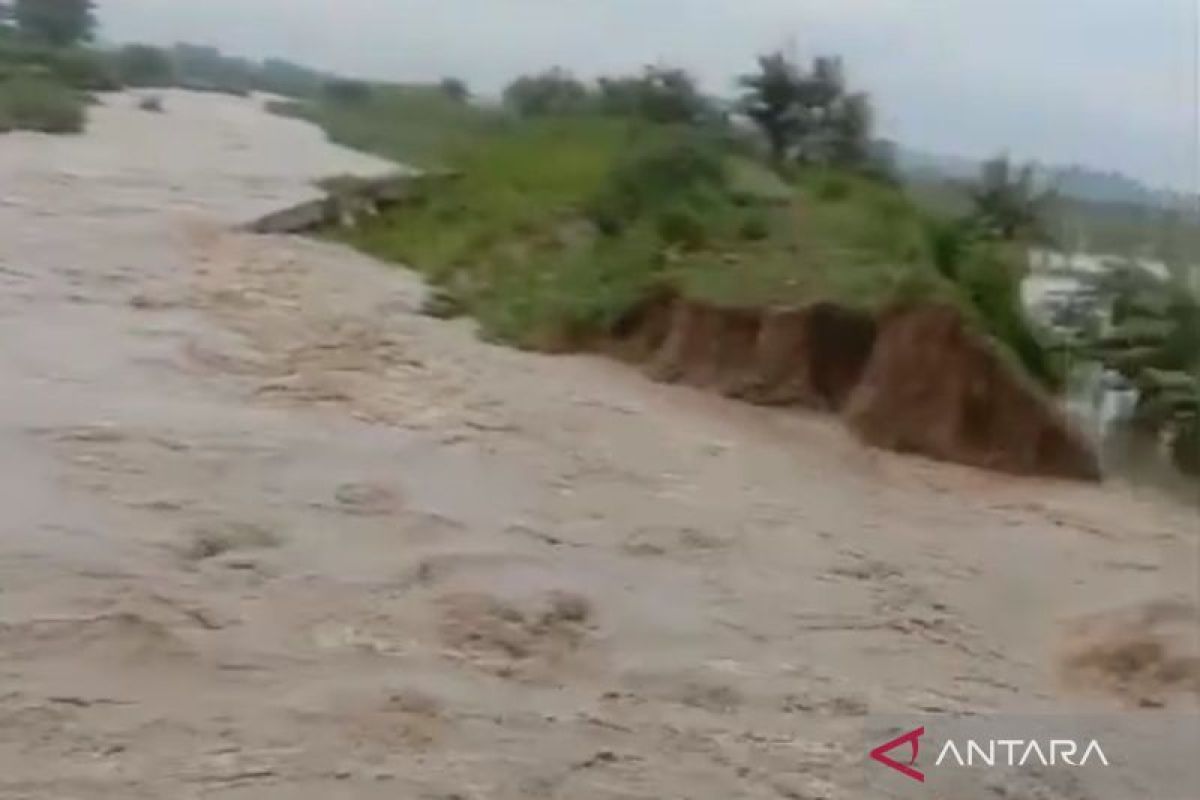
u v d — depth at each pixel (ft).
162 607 27.32
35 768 21.47
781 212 58.39
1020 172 61.72
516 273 60.70
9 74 119.85
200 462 35.76
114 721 23.13
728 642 29.32
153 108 144.77
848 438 45.32
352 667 25.99
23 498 31.86
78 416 38.11
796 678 27.91
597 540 34.22
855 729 25.93
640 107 82.12
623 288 53.62
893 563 35.01
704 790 23.03
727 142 69.92
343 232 73.87
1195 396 45.37
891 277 48.93
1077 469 44.32
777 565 34.01
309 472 36.17
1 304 49.90
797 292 49.29
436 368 48.26
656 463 40.70
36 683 24.02
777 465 42.06
